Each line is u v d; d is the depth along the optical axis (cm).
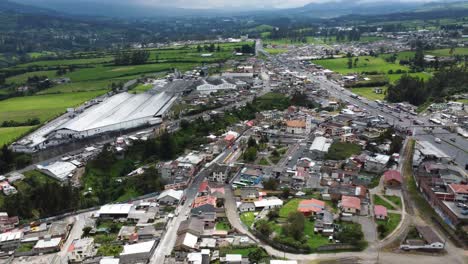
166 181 16700
